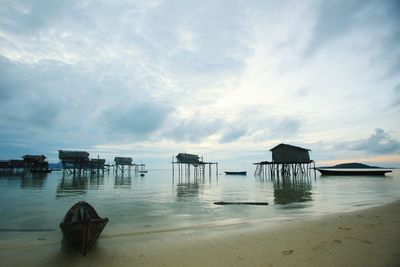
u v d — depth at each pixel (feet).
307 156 169.78
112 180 171.53
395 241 27.14
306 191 94.53
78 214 32.09
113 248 26.91
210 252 25.08
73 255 25.02
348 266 20.97
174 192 93.76
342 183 135.64
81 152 206.18
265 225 36.37
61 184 129.49
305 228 33.50
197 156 219.00
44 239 31.48
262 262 22.26
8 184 127.44
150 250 26.11
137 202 66.33
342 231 31.50
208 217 45.73
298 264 21.63
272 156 176.45
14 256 25.00
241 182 155.94
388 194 82.33
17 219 44.39
